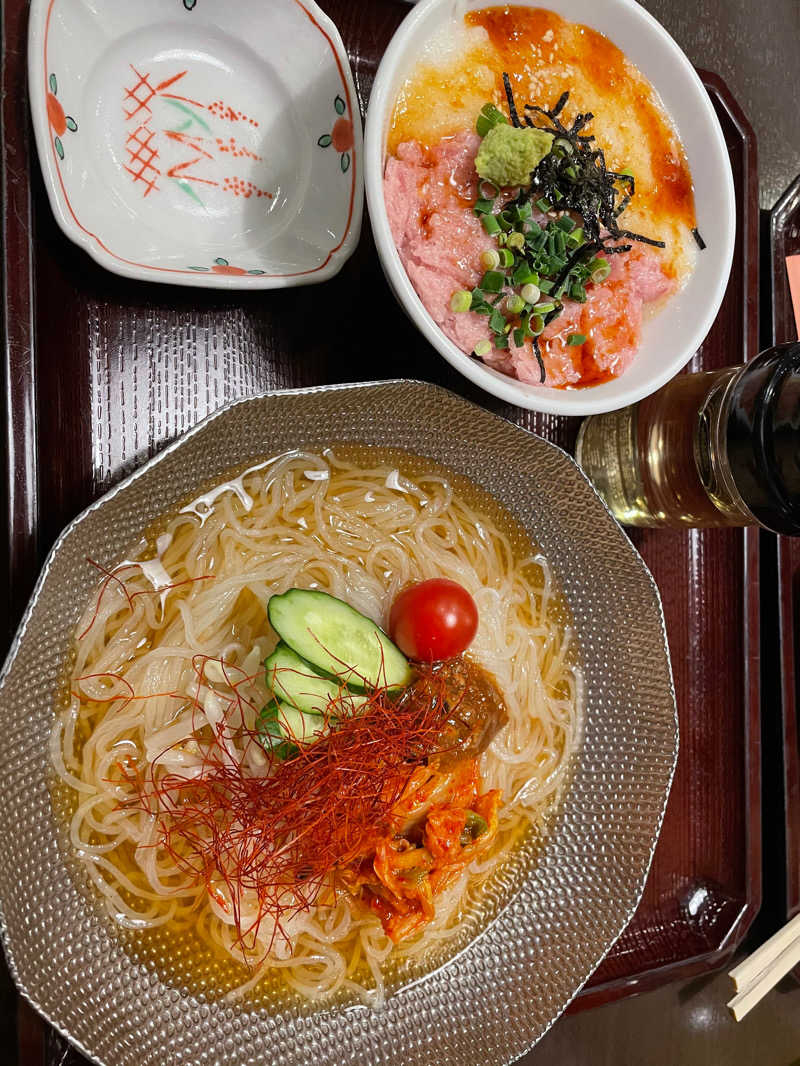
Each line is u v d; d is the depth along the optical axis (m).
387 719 0.27
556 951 0.30
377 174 0.24
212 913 0.27
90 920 0.26
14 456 0.25
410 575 0.30
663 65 0.27
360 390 0.25
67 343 0.27
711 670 0.34
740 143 0.33
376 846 0.27
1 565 0.25
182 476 0.26
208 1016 0.27
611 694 0.31
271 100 0.29
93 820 0.26
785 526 0.27
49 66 0.25
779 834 0.35
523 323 0.25
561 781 0.31
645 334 0.28
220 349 0.28
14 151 0.25
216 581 0.28
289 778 0.26
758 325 0.34
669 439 0.30
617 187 0.27
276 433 0.27
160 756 0.27
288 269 0.28
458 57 0.25
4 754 0.23
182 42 0.28
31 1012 0.24
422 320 0.24
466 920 0.30
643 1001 0.36
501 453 0.29
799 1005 0.39
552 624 0.32
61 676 0.26
